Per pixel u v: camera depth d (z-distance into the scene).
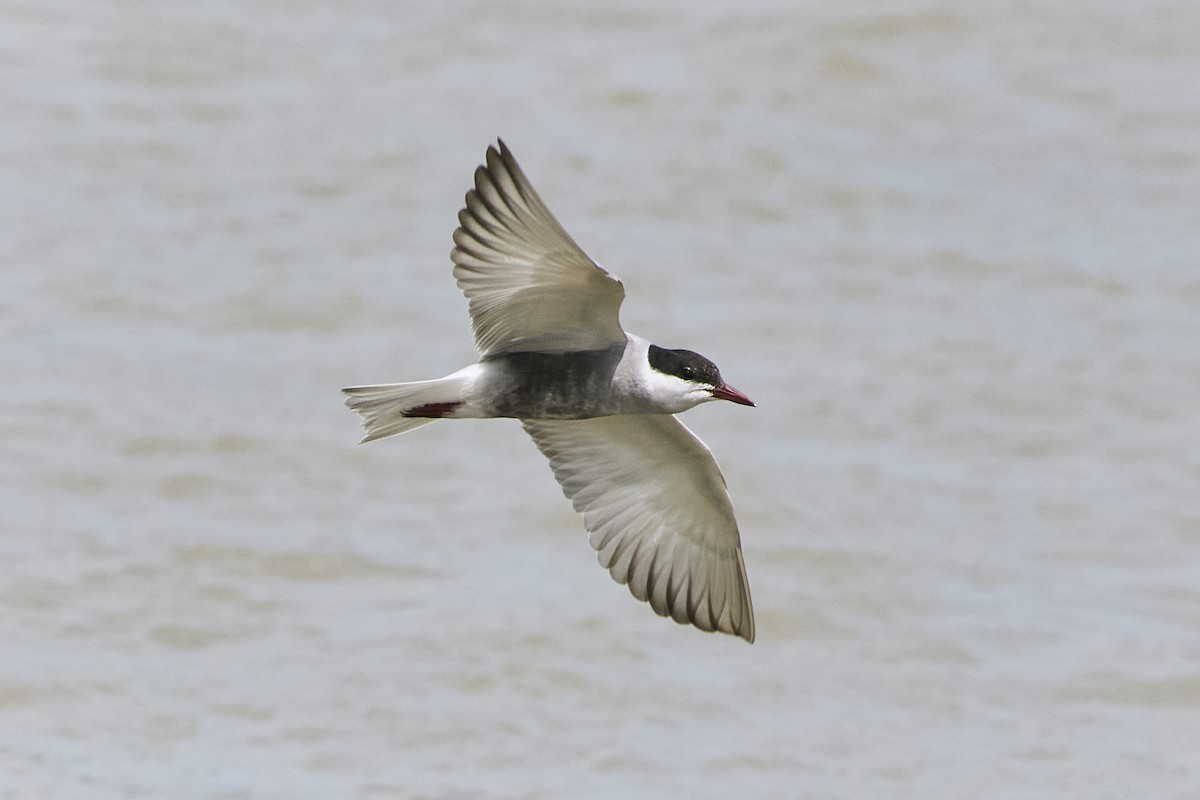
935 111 22.97
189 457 15.64
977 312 18.94
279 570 14.31
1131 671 13.67
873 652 13.84
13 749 11.96
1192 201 21.36
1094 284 19.56
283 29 23.91
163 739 12.28
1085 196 21.42
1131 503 15.93
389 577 14.37
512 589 14.30
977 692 13.41
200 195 19.98
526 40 24.08
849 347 18.16
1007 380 17.72
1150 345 18.44
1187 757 12.68
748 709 13.07
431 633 13.67
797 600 14.38
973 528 15.50
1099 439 16.89
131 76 22.34
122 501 15.03
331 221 19.69
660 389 8.69
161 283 18.28
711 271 19.25
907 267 19.64
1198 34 25.00
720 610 9.80
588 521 9.74
